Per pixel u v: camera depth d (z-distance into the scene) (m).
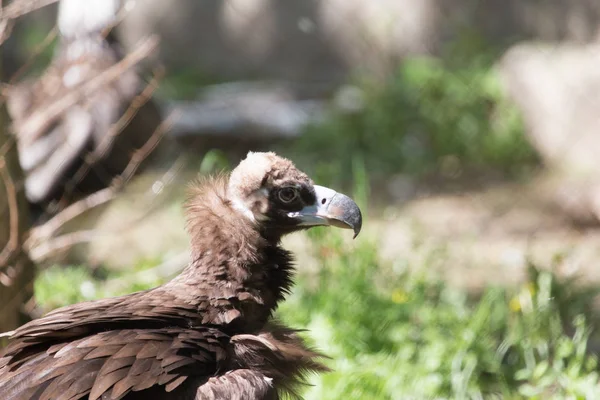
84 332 5.95
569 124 17.12
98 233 11.70
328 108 19.95
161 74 12.13
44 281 10.59
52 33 9.52
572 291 10.32
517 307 9.57
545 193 16.38
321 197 6.78
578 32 20.20
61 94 12.40
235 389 5.70
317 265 11.48
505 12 21.02
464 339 9.13
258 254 6.60
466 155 18.34
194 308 6.31
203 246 6.55
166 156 16.69
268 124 19.62
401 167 18.14
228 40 24.20
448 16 21.53
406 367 8.98
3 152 8.37
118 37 13.12
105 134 12.27
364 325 9.66
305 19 23.39
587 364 8.62
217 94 21.83
